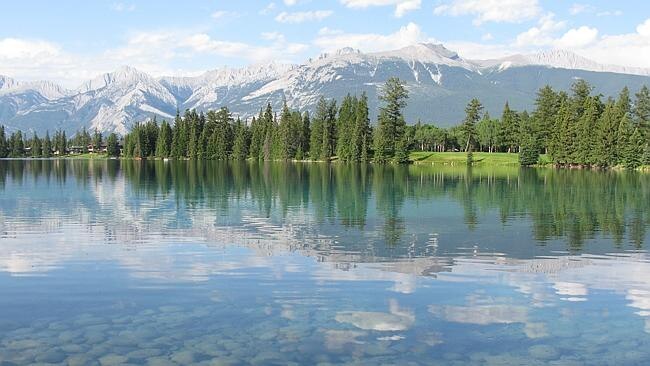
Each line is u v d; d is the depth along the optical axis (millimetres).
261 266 25016
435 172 116125
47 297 20172
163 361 14445
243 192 63875
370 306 19109
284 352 15094
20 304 19328
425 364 14445
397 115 162625
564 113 146125
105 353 14953
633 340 16266
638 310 19047
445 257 27344
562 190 69500
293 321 17578
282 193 62719
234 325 17188
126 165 152500
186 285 21734
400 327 17094
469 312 18562
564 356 15078
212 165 150250
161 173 106875
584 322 17766
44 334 16375
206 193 62500
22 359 14539
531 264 25891
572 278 23250
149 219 40625
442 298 20125
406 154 155750
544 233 34969
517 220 41250
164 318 17844
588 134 136000
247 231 35250
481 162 156625
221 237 32906
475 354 15125
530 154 146125
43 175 99375
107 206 49000
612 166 134375
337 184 77688
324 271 24078
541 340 16188
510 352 15297
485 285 21969
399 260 26500
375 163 159125
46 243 30828
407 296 20344
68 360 14492
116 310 18672
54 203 51438
